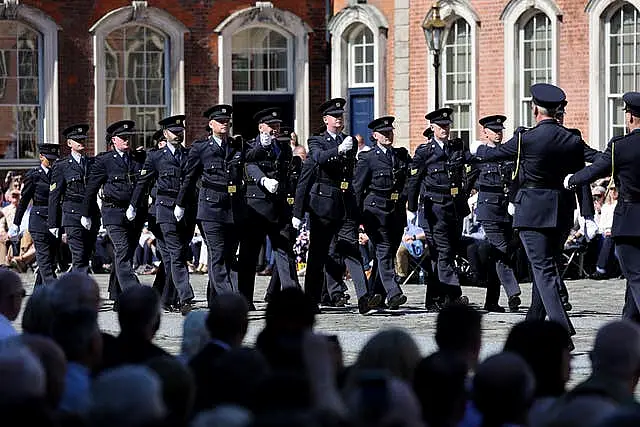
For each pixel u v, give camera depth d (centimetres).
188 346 1661
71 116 5838
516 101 5347
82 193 3609
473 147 3609
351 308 3481
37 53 5800
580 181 2494
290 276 3322
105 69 5875
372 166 3325
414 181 3359
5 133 5766
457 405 1163
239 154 3294
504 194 3394
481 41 5422
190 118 5981
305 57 6056
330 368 1291
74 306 1678
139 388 1086
